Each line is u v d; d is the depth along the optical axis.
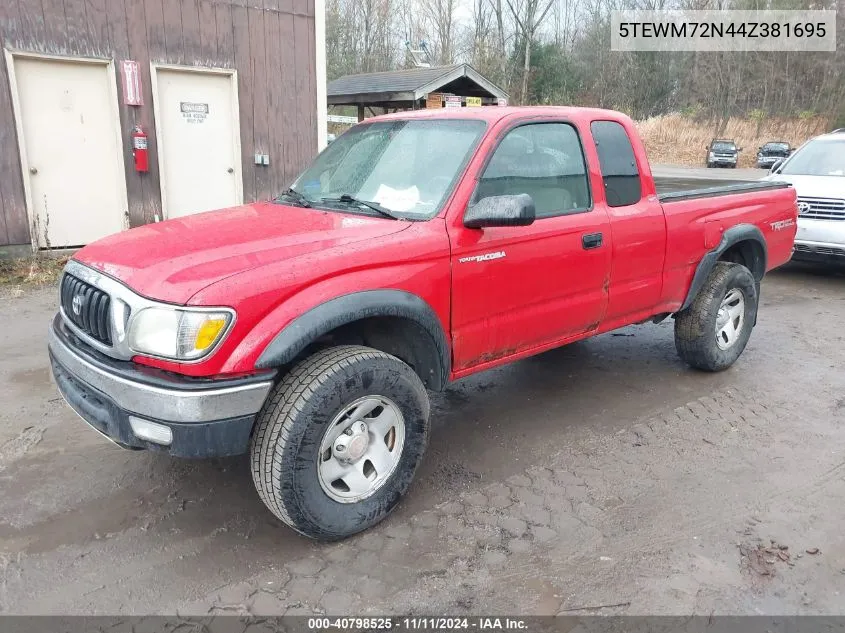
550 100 43.09
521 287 3.58
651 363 5.47
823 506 3.38
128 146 8.55
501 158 3.50
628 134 4.29
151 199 8.88
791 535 3.13
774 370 5.34
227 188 9.54
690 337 4.92
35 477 3.51
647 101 46.12
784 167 9.38
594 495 3.46
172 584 2.74
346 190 3.70
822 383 5.06
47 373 4.88
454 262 3.24
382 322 3.23
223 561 2.89
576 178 3.92
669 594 2.73
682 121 42.12
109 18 8.07
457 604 2.66
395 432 3.14
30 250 8.08
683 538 3.10
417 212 3.31
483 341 3.52
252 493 3.42
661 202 4.44
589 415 4.45
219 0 8.82
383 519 3.18
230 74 9.12
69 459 3.70
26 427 4.05
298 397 2.74
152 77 8.52
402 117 3.99
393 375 2.99
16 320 6.07
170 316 2.55
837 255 8.07
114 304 2.71
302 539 3.05
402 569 2.86
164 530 3.10
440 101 14.36
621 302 4.25
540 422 4.33
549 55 42.94
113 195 8.59
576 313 3.98
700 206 4.69
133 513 3.22
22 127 7.75
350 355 2.88
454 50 42.47
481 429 4.23
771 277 8.84
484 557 2.95
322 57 9.93
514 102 42.25
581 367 5.37
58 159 8.11
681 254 4.55
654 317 4.74
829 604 2.69
